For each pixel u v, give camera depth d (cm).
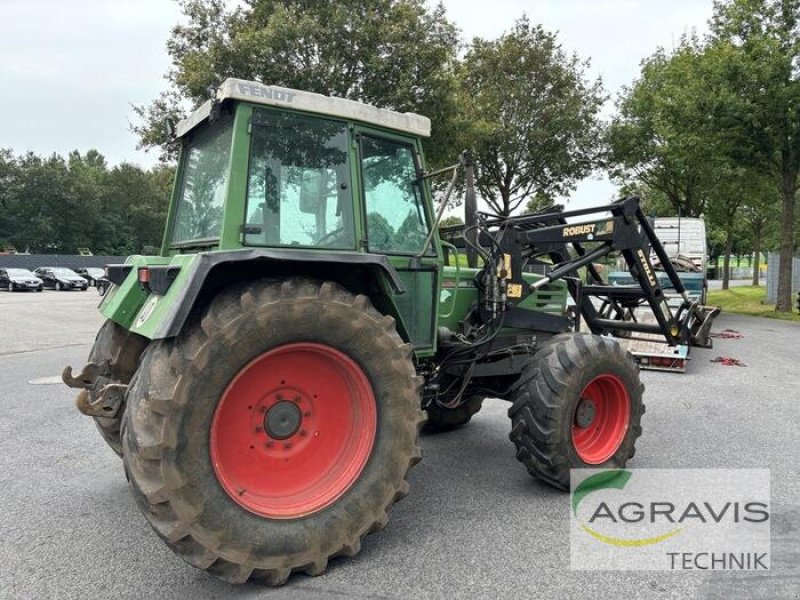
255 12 1261
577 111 1784
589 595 254
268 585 259
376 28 1184
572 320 477
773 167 1588
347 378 288
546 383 365
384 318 288
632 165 2012
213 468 245
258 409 273
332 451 290
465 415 508
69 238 5966
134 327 279
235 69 1166
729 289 2992
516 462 430
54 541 306
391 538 307
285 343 262
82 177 6025
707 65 1498
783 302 1628
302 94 301
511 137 1730
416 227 352
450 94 1257
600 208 432
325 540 266
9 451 456
